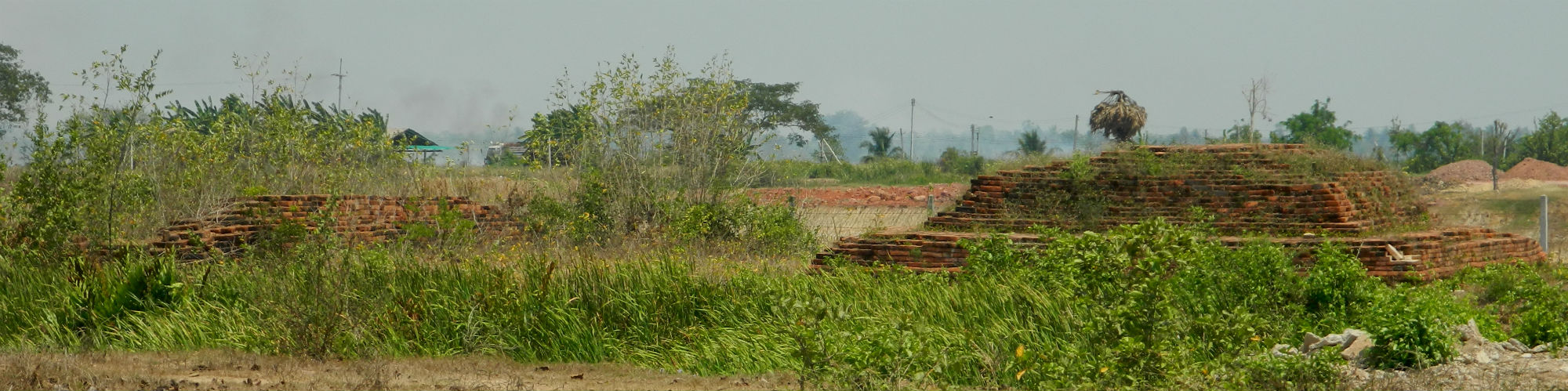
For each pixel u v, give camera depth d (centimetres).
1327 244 1259
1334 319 1138
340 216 1809
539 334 1163
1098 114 3100
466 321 1171
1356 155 1856
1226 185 1698
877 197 3656
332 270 1213
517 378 995
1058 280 1178
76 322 1212
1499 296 1340
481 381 973
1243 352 948
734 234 2164
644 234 2125
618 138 2259
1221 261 1224
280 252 1388
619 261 1320
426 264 1303
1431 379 877
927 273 1319
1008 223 1759
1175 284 1088
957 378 991
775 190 2903
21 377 884
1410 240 1575
